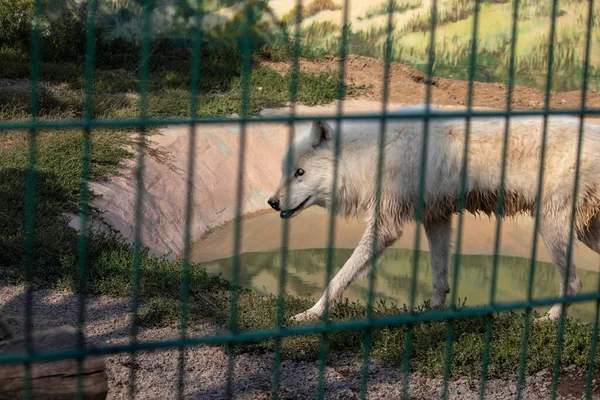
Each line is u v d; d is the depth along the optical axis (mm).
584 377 4945
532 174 5895
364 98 14680
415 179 6027
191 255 8805
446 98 15148
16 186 8078
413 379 4922
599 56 16016
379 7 16953
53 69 13969
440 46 16750
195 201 9945
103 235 7297
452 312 2955
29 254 2307
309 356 5195
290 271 8281
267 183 11266
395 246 9328
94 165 9211
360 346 5320
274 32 16750
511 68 2857
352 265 6121
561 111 2965
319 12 17047
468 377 4926
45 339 3127
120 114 11461
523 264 8672
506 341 5293
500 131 5938
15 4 14977
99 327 5547
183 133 11070
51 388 3020
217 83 14406
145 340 5367
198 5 2338
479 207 6191
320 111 13391
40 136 9883
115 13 15953
